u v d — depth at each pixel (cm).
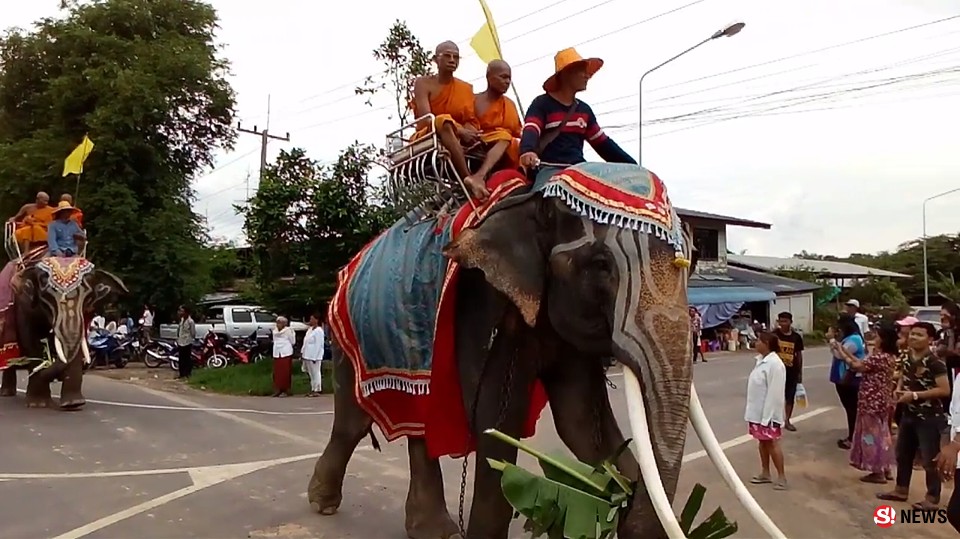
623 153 424
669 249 325
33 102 2456
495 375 388
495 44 479
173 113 2323
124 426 996
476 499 389
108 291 1146
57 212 1140
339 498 596
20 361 1120
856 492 697
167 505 622
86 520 581
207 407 1217
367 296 486
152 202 2283
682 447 304
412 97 482
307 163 1599
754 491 697
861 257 5656
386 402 495
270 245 1577
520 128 474
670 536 279
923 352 661
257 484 693
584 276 334
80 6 2383
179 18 2477
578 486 337
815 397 1316
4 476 713
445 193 456
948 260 4628
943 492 703
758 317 2953
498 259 352
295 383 1482
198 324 2098
